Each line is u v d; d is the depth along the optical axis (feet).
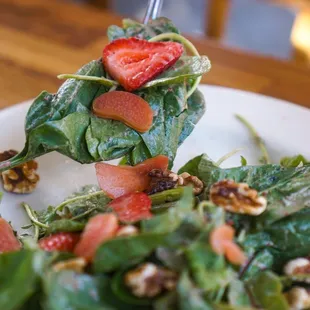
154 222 0.89
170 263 0.87
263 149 1.33
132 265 0.89
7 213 1.21
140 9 2.72
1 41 1.58
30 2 1.73
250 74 1.53
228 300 0.90
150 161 1.15
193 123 1.27
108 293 0.88
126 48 1.22
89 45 1.59
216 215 0.90
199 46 1.59
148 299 0.87
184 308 0.85
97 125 1.16
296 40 2.28
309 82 1.52
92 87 1.19
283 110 1.38
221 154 1.33
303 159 1.24
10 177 1.24
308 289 0.96
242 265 0.94
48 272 0.86
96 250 0.88
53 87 1.46
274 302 0.92
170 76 1.21
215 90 1.40
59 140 1.13
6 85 1.45
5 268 0.87
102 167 1.13
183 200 0.90
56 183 1.27
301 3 2.28
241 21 2.78
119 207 1.04
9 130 1.30
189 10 2.78
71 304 0.86
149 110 1.18
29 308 0.87
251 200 0.98
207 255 0.87
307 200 1.01
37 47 1.57
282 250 0.99
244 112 1.38
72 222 0.99
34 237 1.09
